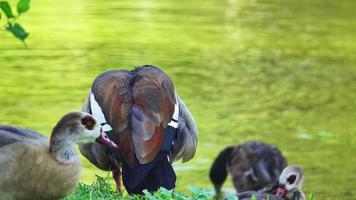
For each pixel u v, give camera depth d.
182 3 49.03
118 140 12.69
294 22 45.50
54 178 10.53
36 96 28.97
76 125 10.59
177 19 44.12
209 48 38.09
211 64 35.28
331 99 31.66
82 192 12.64
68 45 36.94
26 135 10.85
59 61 34.03
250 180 22.78
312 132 27.75
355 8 50.38
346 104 31.05
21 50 35.28
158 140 12.63
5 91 29.38
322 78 34.44
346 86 33.38
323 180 23.16
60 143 10.57
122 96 13.07
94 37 38.94
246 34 41.78
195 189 11.97
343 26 44.81
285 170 15.73
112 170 13.49
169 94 13.22
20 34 10.45
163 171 12.48
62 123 10.57
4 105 27.83
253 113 29.31
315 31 43.38
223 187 23.98
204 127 27.52
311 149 26.09
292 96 31.78
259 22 44.91
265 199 14.98
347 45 40.34
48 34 38.97
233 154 23.08
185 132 13.52
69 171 10.59
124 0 49.03
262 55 37.59
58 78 31.36
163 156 12.59
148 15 44.75
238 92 31.72
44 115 26.89
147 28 41.41
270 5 50.38
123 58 35.22
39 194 10.59
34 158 10.50
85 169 18.66
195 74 33.56
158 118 12.83
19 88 29.83
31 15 43.84
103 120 12.95
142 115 12.77
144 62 34.81
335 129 28.14
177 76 33.28
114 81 13.31
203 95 30.95
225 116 28.78
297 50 38.88
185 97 30.70
